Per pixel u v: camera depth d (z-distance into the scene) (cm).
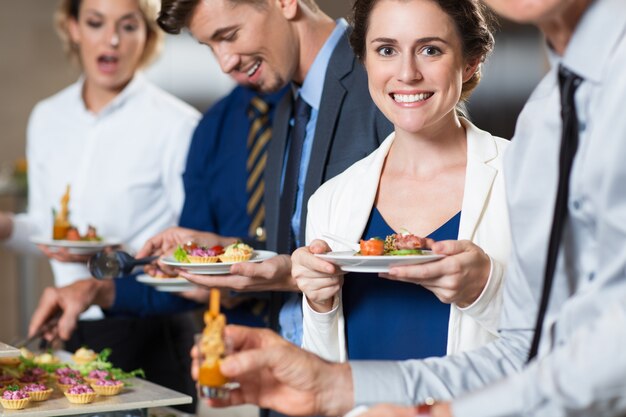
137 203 377
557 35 140
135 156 377
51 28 824
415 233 209
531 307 157
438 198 210
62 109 393
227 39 257
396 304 208
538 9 131
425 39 194
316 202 228
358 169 222
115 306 324
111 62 376
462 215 203
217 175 339
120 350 343
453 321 200
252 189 330
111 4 371
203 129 346
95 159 381
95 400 227
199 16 254
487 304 191
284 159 270
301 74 264
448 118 210
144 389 242
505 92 653
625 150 129
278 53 258
